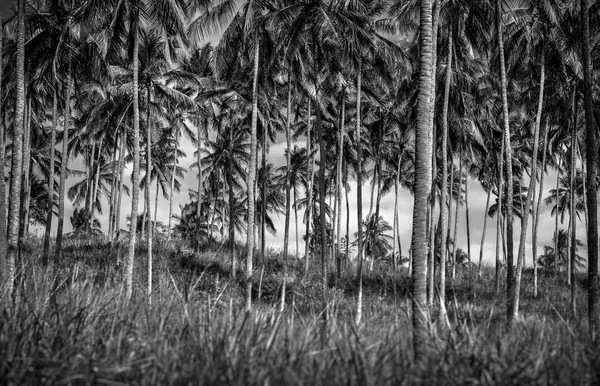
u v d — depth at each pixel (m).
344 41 22.88
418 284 8.16
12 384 5.17
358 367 5.51
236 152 44.22
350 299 20.11
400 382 5.18
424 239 8.39
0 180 12.34
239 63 25.19
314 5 22.50
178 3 19.62
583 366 5.71
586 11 14.86
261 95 28.41
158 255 26.09
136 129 19.42
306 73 25.64
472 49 25.31
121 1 19.06
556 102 27.39
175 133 41.44
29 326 6.16
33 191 53.66
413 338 6.55
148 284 18.22
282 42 22.50
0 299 7.54
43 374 5.31
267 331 6.70
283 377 5.20
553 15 22.17
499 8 21.34
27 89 27.25
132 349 6.12
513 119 38.34
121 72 25.34
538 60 24.58
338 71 24.59
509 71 25.03
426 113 8.90
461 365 5.61
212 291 15.91
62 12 22.36
